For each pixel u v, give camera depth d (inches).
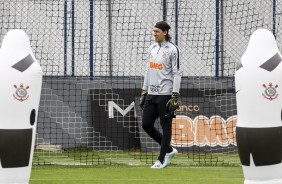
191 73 1978.3
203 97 1840.6
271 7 1957.4
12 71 906.7
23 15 1971.0
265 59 925.2
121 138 1856.5
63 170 1333.7
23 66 910.4
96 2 1998.0
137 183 1133.7
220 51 1955.0
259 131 923.4
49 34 1979.6
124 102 1877.5
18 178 922.7
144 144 1829.5
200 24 1987.0
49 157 1679.4
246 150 935.7
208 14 1985.7
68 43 1988.2
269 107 920.3
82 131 1867.6
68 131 1862.7
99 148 1856.5
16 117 909.2
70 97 1884.8
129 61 2006.6
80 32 1991.9
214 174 1269.7
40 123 1852.9
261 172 935.7
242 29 1950.1
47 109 1867.6
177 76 1316.4
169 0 2005.4
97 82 1897.1
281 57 940.0
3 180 919.0
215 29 1972.2
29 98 912.3
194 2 1989.4
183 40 1994.3
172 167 1396.4
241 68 933.8
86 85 1894.7
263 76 917.8
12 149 909.8
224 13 1963.6
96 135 1862.7
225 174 1272.1
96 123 1870.1
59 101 1878.7
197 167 1408.7
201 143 1803.6
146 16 2022.6
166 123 1339.8
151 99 1341.0
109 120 1867.6
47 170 1333.7
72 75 1942.7
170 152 1369.3
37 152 1785.2
